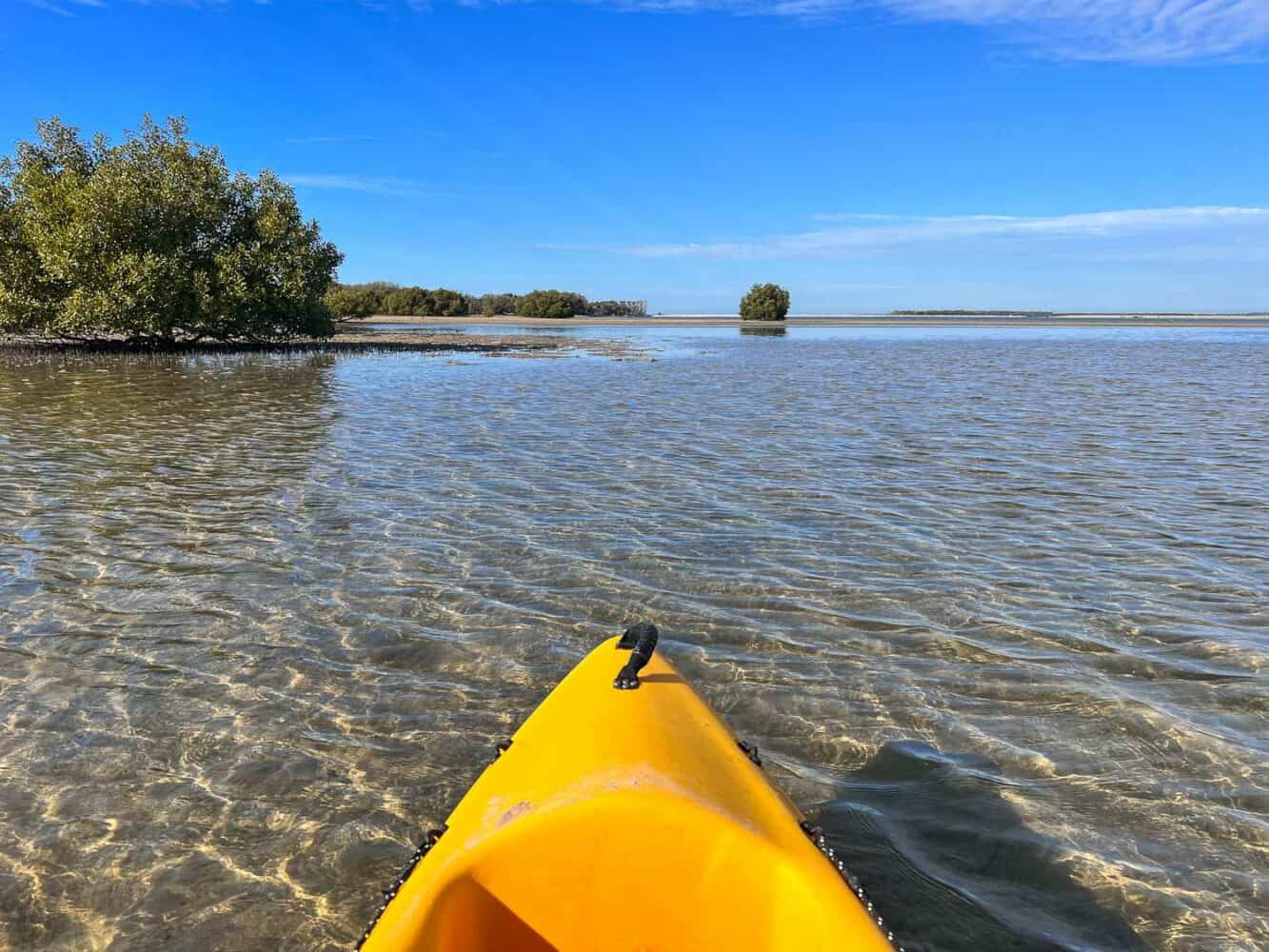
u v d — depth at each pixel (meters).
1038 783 3.85
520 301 101.19
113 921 3.02
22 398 17.41
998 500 9.12
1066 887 3.18
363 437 13.03
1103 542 7.55
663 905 2.25
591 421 15.11
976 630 5.58
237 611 5.83
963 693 4.71
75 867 3.28
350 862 3.32
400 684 4.79
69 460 10.82
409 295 91.44
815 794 3.77
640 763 2.48
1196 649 5.27
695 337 54.03
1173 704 4.57
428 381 22.72
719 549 7.30
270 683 4.80
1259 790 3.79
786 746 4.16
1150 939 2.93
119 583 6.34
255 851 3.38
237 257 31.14
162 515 8.21
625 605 6.01
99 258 28.19
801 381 23.39
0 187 29.44
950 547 7.38
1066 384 22.56
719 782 2.48
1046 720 4.41
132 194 28.34
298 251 32.69
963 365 29.78
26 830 3.49
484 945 2.19
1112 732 4.29
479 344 41.53
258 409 16.20
